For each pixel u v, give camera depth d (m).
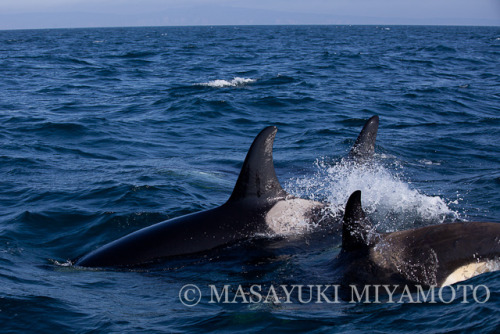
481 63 41.56
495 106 21.17
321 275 5.83
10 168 12.05
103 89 27.17
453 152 13.36
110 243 7.16
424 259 5.50
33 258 7.23
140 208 9.04
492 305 4.87
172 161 12.89
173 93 25.08
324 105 21.23
